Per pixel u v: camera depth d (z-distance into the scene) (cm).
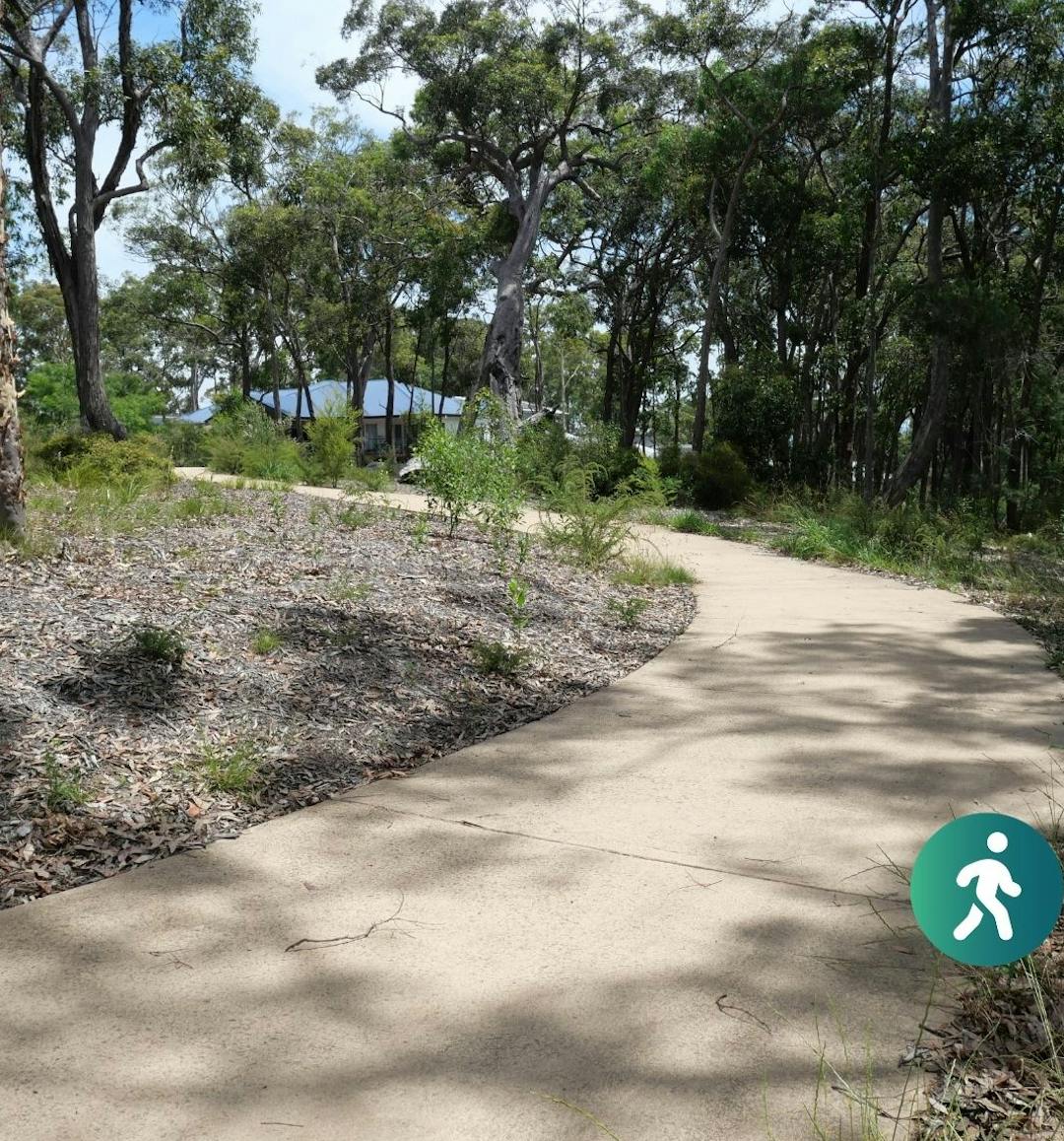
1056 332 3067
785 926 334
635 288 4650
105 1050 263
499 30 3638
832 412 3919
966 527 1992
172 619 618
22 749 439
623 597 951
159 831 400
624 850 396
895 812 436
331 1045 267
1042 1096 246
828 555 1495
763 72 3281
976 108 2614
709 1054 264
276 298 5044
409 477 2536
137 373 7919
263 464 2294
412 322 4738
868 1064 258
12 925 329
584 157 4219
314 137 4438
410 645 654
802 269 3769
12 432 753
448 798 450
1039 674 695
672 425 7394
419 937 325
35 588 645
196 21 2584
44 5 2555
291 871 373
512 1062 260
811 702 616
